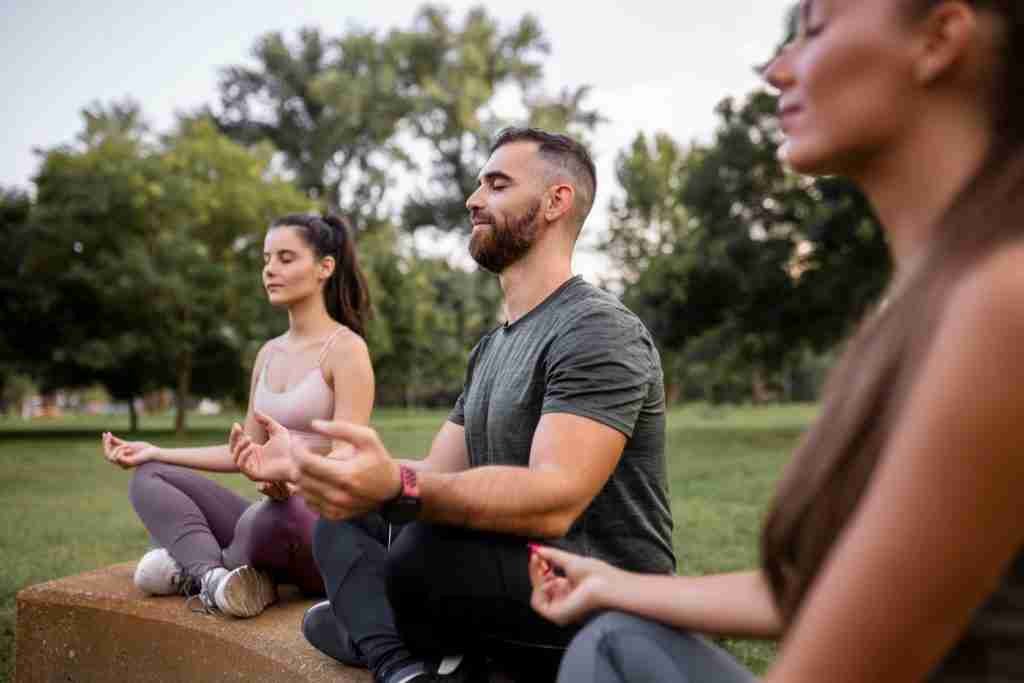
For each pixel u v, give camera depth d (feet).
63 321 74.74
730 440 53.26
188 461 7.88
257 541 7.11
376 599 5.57
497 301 114.42
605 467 5.13
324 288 8.90
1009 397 1.86
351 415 8.24
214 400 88.28
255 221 79.92
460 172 114.52
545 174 6.21
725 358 83.30
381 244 96.68
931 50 2.26
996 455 1.88
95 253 74.43
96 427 88.17
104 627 7.42
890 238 2.45
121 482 29.50
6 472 33.30
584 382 5.25
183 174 79.30
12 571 13.25
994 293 1.91
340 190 117.19
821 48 2.43
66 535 17.15
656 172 111.65
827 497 2.26
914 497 1.97
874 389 2.17
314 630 6.12
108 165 75.51
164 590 7.43
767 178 67.82
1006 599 2.06
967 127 2.26
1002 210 2.01
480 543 4.77
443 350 105.40
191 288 72.64
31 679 7.72
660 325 72.64
